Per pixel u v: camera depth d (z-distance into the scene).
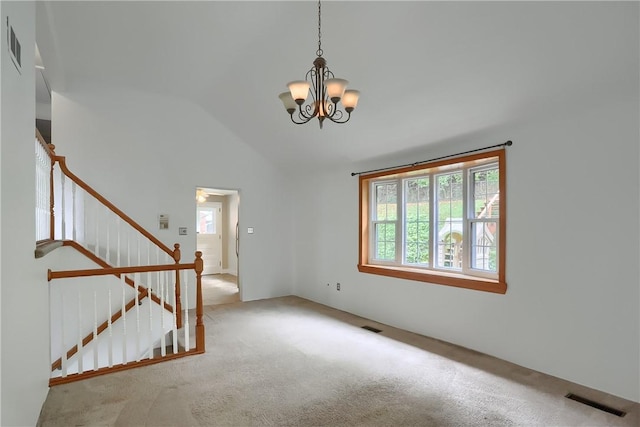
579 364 2.85
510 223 3.34
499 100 3.05
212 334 4.16
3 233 1.59
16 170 1.83
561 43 2.40
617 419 2.36
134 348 3.88
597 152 2.75
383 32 2.92
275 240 6.40
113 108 4.96
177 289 4.13
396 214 4.77
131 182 5.06
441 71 3.02
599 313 2.74
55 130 4.62
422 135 3.91
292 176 6.56
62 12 3.27
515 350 3.28
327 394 2.69
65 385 2.77
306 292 6.22
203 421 2.32
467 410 2.47
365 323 4.68
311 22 3.12
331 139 4.79
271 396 2.66
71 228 4.59
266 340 3.94
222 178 5.82
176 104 5.41
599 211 2.74
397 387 2.81
